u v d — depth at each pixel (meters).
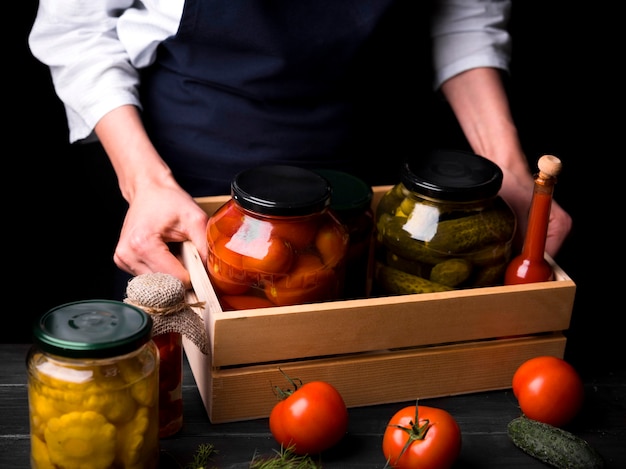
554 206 1.36
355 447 1.05
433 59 1.56
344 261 1.12
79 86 1.35
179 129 1.40
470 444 1.06
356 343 1.10
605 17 2.37
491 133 1.46
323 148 1.42
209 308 1.04
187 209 1.19
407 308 1.10
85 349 0.85
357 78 1.40
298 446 1.00
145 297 0.98
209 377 1.06
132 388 0.89
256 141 1.39
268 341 1.06
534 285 1.16
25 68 2.20
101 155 1.96
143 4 1.36
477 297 1.13
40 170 2.31
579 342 1.29
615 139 2.52
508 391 1.20
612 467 1.03
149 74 1.42
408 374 1.14
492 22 1.53
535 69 2.42
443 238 1.13
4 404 1.08
